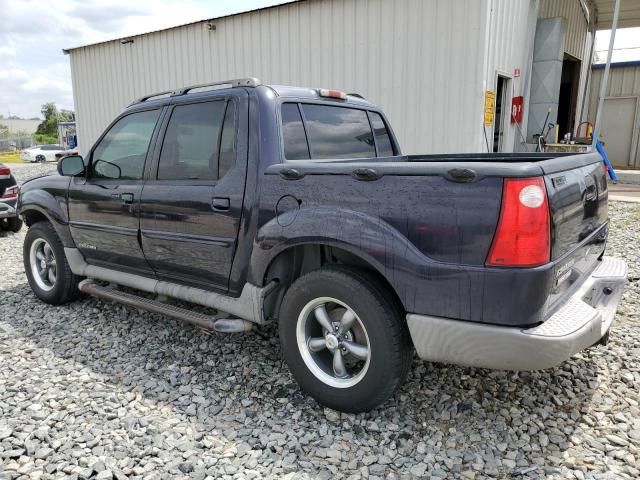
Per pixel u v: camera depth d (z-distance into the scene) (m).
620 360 3.45
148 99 4.20
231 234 3.21
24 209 4.83
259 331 4.09
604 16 14.49
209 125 3.40
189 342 3.92
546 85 9.98
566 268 2.59
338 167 2.74
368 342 2.71
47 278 4.89
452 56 7.77
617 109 16.66
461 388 3.15
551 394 3.06
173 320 4.37
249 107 3.20
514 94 9.13
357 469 2.45
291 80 9.63
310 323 3.01
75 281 4.66
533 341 2.28
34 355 3.72
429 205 2.45
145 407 2.99
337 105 3.80
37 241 4.80
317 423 2.82
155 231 3.68
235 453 2.56
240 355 3.68
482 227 2.32
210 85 3.55
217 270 3.36
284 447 2.61
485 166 2.32
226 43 10.38
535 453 2.54
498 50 8.16
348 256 2.93
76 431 2.74
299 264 3.22
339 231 2.69
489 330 2.35
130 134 3.98
